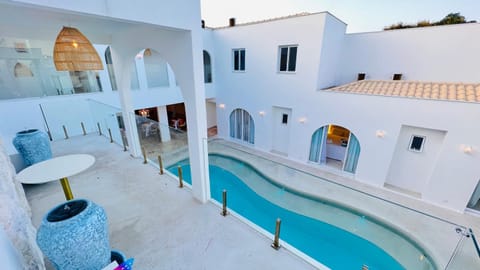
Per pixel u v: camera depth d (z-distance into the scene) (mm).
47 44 5562
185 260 2477
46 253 1577
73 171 1938
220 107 9695
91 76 6535
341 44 7242
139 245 2668
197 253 2568
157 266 2400
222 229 2947
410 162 5594
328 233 4281
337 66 7477
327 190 5074
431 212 4949
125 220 3090
